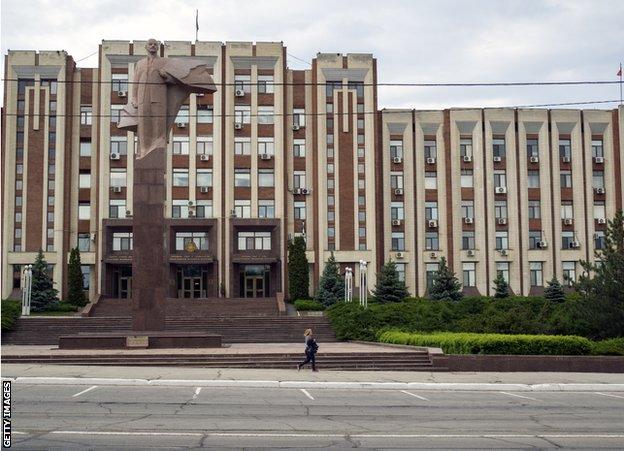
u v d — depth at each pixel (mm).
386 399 17406
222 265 58781
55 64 59406
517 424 13414
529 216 62250
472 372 25000
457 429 12672
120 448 10477
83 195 60031
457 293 55000
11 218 58281
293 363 25969
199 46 60156
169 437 11422
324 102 61531
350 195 60844
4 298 57281
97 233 59312
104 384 19609
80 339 30031
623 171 62531
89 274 59312
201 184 59969
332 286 56531
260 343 38750
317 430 12359
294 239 58844
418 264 61250
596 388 20781
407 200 61906
